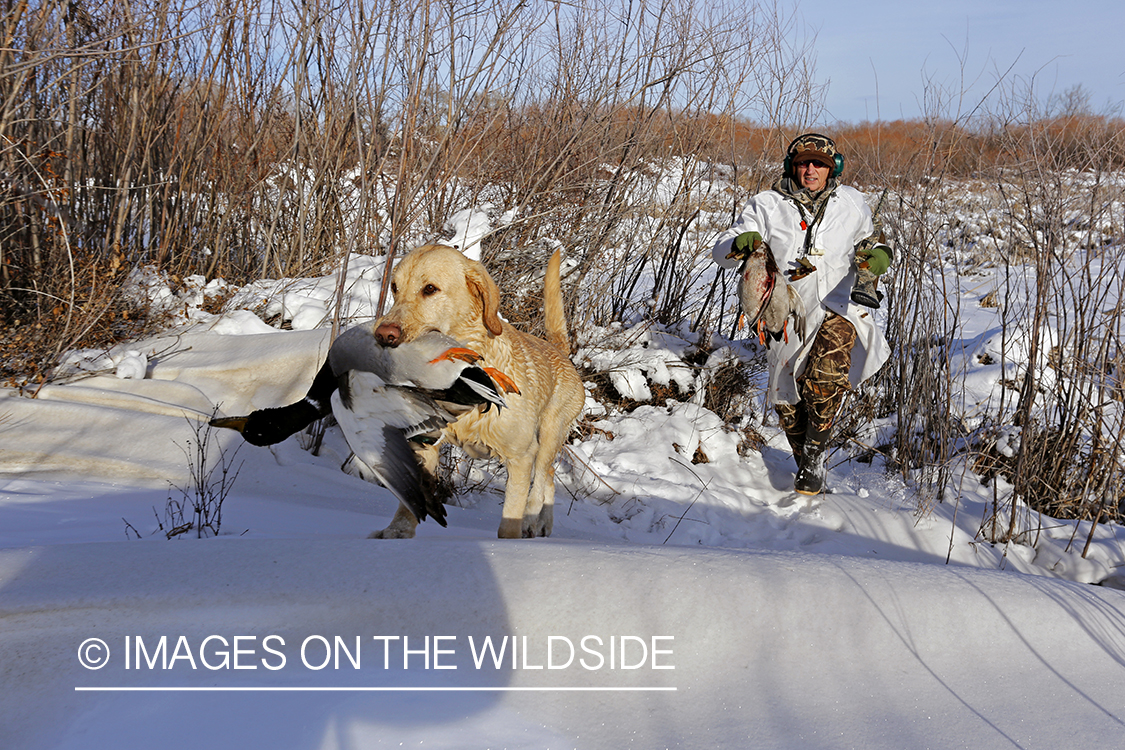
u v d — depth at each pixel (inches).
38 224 252.7
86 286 244.5
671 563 109.9
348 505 174.9
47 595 96.3
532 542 120.2
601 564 107.9
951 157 258.7
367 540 118.1
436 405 109.2
